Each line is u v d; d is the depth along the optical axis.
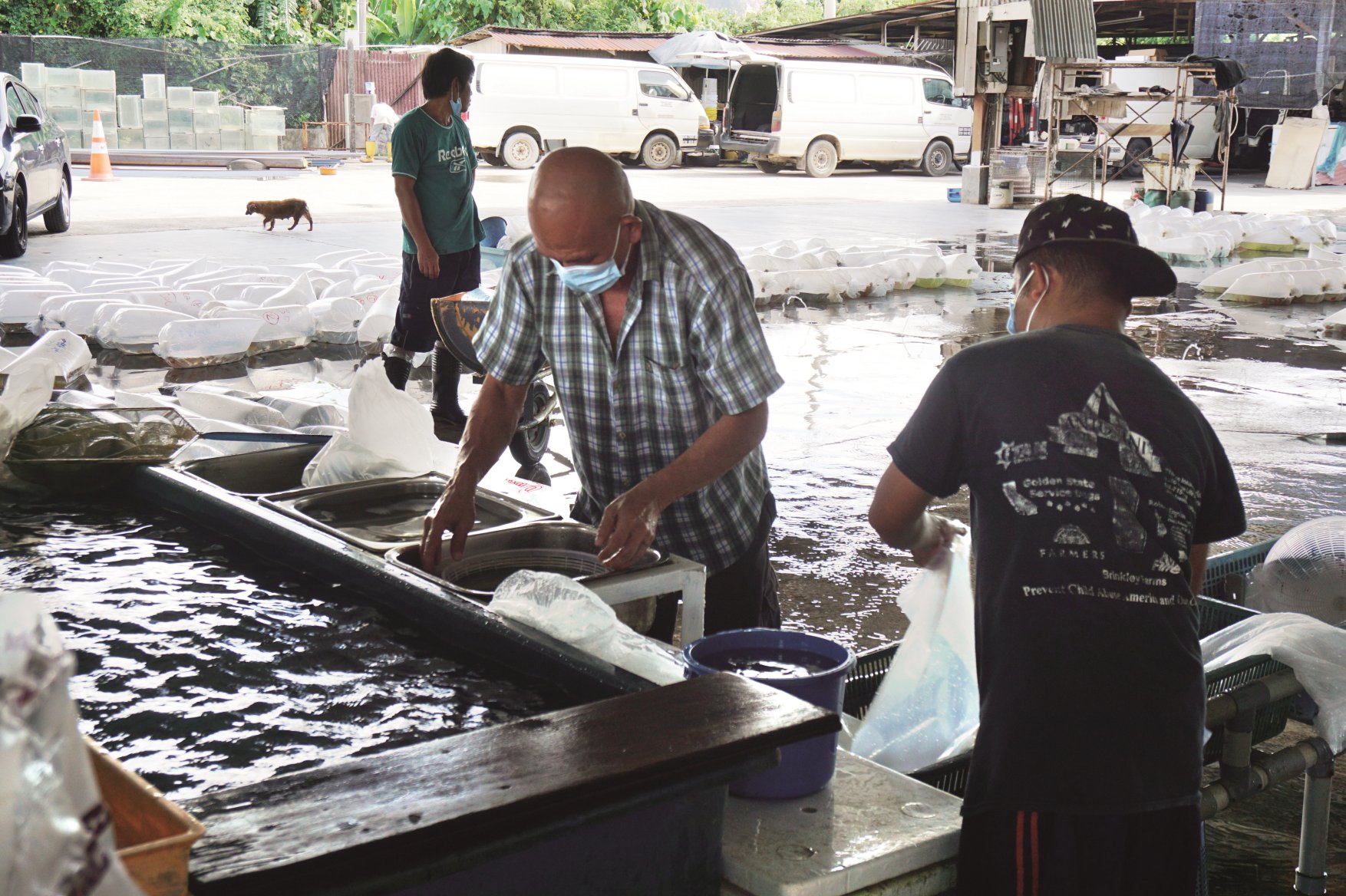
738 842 1.76
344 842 1.30
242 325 7.78
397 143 5.95
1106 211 1.95
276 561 2.83
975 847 1.78
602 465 2.85
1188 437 1.83
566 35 30.16
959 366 1.90
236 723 2.04
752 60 26.08
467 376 7.59
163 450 3.40
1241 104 20.09
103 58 29.91
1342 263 13.12
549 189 2.31
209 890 1.21
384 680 2.19
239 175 23.02
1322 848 2.57
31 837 0.69
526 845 1.42
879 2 47.62
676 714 1.68
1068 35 18.58
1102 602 1.74
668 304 2.54
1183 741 1.75
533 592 2.25
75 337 6.71
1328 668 2.45
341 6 37.09
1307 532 3.27
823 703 2.00
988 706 1.80
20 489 3.32
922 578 2.34
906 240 14.69
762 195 20.55
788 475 5.68
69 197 13.88
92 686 2.17
